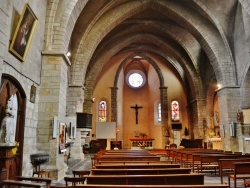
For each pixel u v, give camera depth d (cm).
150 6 1731
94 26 1612
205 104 2252
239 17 1558
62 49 999
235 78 1652
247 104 1584
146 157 905
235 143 1580
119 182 454
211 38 1689
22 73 765
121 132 2781
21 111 777
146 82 3022
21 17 687
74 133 1403
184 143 2277
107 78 2659
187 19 1691
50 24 1003
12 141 609
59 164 955
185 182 466
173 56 2373
